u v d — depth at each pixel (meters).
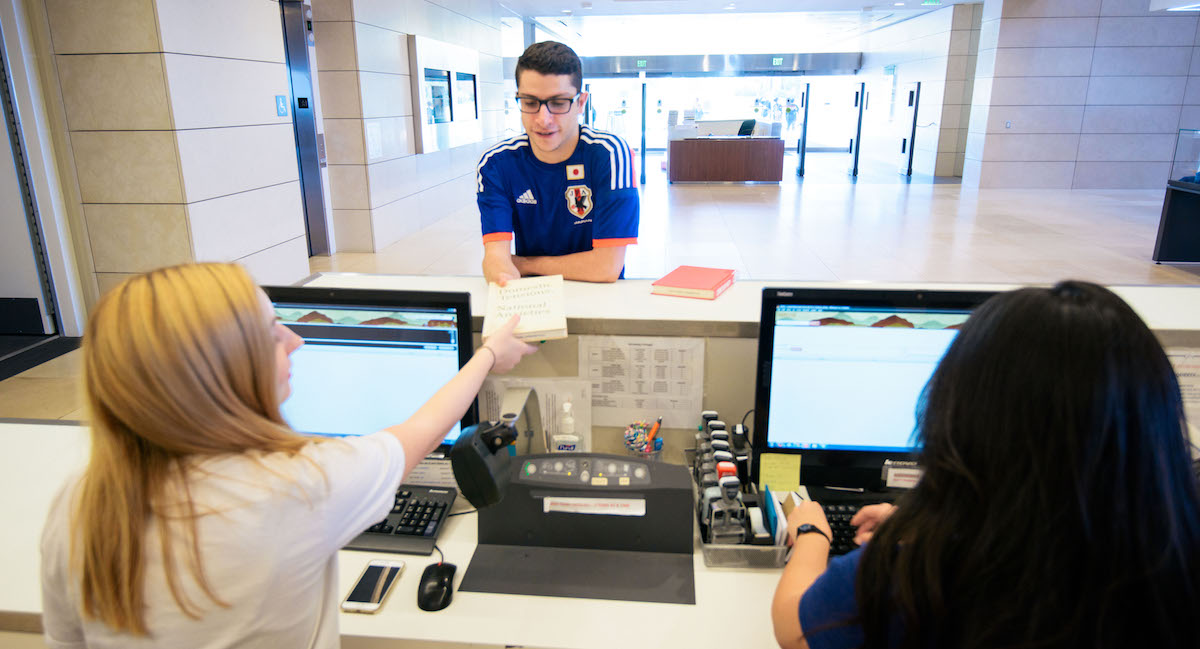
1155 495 0.59
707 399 1.49
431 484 1.38
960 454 0.65
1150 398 0.60
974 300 1.20
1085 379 0.59
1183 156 6.16
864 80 16.56
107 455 0.70
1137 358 0.60
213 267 0.74
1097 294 0.63
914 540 0.67
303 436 0.79
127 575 0.68
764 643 1.02
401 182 7.36
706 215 8.88
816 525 1.02
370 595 1.11
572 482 1.19
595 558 1.20
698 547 1.24
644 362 1.46
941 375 0.69
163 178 3.96
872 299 1.22
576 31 15.19
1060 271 5.96
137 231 4.07
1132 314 0.62
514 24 13.21
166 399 0.67
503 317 1.30
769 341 1.27
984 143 11.06
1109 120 10.73
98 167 3.99
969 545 0.63
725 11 11.62
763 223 8.28
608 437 1.53
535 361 1.48
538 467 1.22
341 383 1.32
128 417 0.68
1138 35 10.34
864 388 1.28
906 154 14.02
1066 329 0.61
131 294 0.69
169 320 0.67
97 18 3.75
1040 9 10.38
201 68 4.05
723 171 12.36
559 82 1.65
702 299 1.57
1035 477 0.60
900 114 14.45
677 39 16.86
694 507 1.33
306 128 6.30
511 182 1.92
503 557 1.21
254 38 4.53
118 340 0.67
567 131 1.77
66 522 0.74
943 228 7.86
